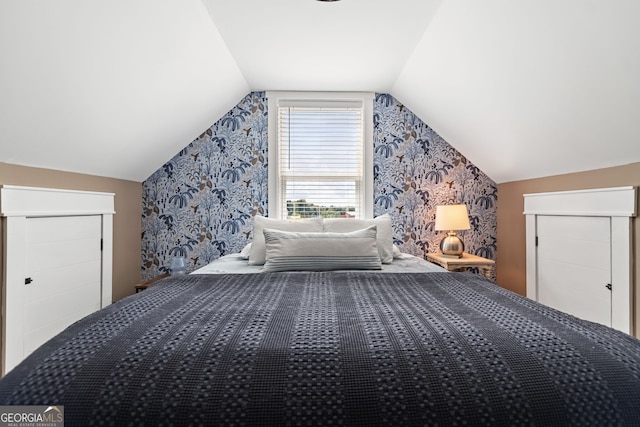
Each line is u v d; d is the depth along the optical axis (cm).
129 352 87
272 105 322
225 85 280
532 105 212
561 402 76
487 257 337
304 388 77
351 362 84
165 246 324
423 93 287
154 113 241
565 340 94
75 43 154
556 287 254
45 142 190
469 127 282
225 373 80
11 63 141
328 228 271
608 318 208
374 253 229
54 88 165
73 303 232
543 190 270
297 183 328
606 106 174
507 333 99
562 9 148
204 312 123
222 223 324
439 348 90
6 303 179
